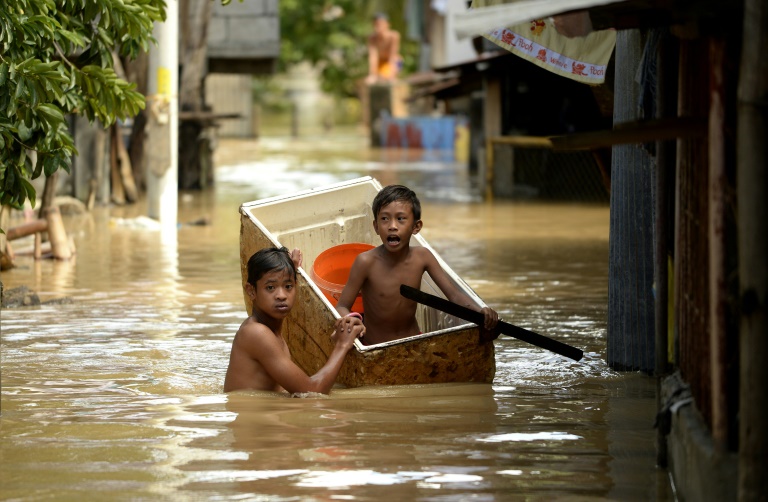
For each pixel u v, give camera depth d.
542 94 45.50
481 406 12.35
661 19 9.05
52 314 18.80
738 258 7.72
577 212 38.12
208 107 51.03
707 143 8.80
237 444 10.70
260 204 15.59
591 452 10.56
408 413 11.98
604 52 15.51
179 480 9.55
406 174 59.00
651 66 11.92
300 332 13.95
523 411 12.15
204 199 43.19
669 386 10.29
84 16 16.80
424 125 85.00
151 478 9.62
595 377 13.97
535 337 13.16
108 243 29.56
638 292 14.15
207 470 9.85
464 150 71.56
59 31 16.06
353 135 114.25
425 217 36.56
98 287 21.89
